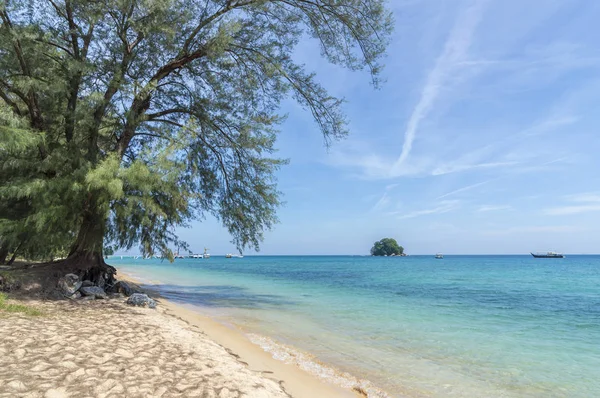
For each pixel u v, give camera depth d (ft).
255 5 49.80
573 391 22.29
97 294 40.70
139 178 37.32
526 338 37.99
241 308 50.37
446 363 27.22
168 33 44.19
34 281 38.78
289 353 27.66
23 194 35.40
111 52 45.01
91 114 42.04
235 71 55.26
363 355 28.35
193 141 52.95
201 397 14.82
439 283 117.08
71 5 41.88
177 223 48.91
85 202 41.29
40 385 14.15
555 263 405.59
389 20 53.31
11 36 36.09
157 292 64.90
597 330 43.24
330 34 54.95
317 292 78.48
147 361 18.97
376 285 103.81
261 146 54.80
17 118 36.63
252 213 56.08
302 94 57.41
